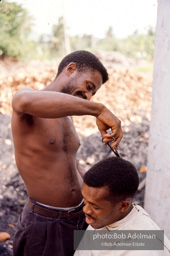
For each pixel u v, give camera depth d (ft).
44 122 5.79
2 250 8.99
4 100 19.21
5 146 15.17
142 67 29.58
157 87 8.23
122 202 4.80
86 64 6.23
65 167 6.12
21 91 5.12
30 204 6.21
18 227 6.37
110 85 22.13
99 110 5.05
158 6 7.97
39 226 6.04
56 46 35.40
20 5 32.58
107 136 5.18
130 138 16.06
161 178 8.36
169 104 7.94
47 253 6.10
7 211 10.93
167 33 7.75
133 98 21.15
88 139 15.97
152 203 8.75
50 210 6.05
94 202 4.73
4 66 28.25
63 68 6.44
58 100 4.72
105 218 4.91
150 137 8.73
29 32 33.81
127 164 4.89
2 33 30.91
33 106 4.75
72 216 6.19
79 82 6.23
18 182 12.58
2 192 11.90
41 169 5.97
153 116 8.51
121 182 4.65
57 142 5.96
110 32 38.75
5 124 17.03
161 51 7.98
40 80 21.50
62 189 6.07
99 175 4.67
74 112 4.84
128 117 18.43
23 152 5.92
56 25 35.78
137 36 38.24
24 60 30.25
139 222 5.02
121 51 36.01
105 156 14.76
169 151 8.07
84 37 39.63
